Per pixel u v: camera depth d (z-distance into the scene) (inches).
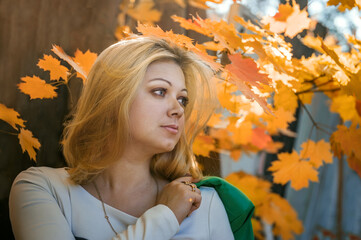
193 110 57.8
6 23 65.6
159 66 49.2
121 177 50.8
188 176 55.4
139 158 50.2
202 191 52.9
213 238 50.9
